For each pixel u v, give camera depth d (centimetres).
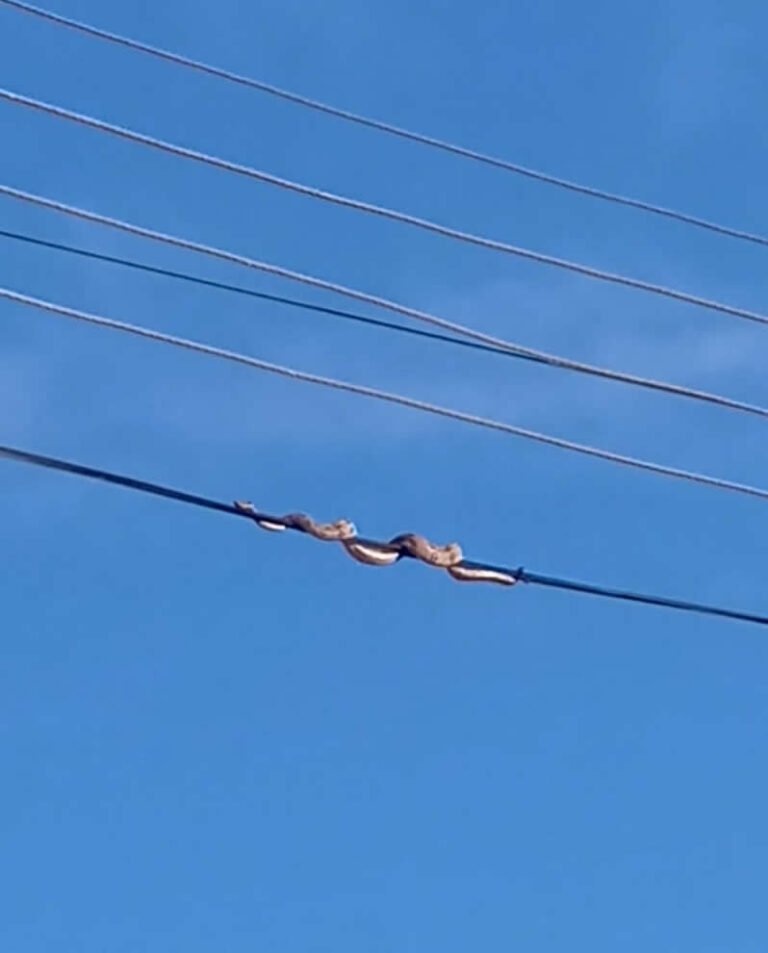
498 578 2805
